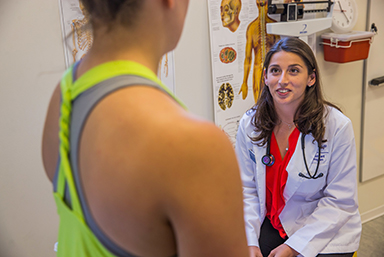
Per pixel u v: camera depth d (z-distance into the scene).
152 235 0.39
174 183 0.36
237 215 0.39
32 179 1.78
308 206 1.66
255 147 1.68
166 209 0.38
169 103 0.40
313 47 2.30
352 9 2.37
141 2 0.42
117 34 0.43
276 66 1.54
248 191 1.77
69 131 0.43
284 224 1.68
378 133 2.76
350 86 2.58
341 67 2.50
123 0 0.42
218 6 2.00
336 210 1.57
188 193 0.37
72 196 0.43
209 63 2.07
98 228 0.41
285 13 2.12
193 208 0.37
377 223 2.84
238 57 2.13
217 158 0.38
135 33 0.43
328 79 2.47
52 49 1.67
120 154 0.38
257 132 1.67
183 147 0.37
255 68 2.21
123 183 0.37
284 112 1.60
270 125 1.64
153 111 0.38
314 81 1.57
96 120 0.40
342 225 1.57
